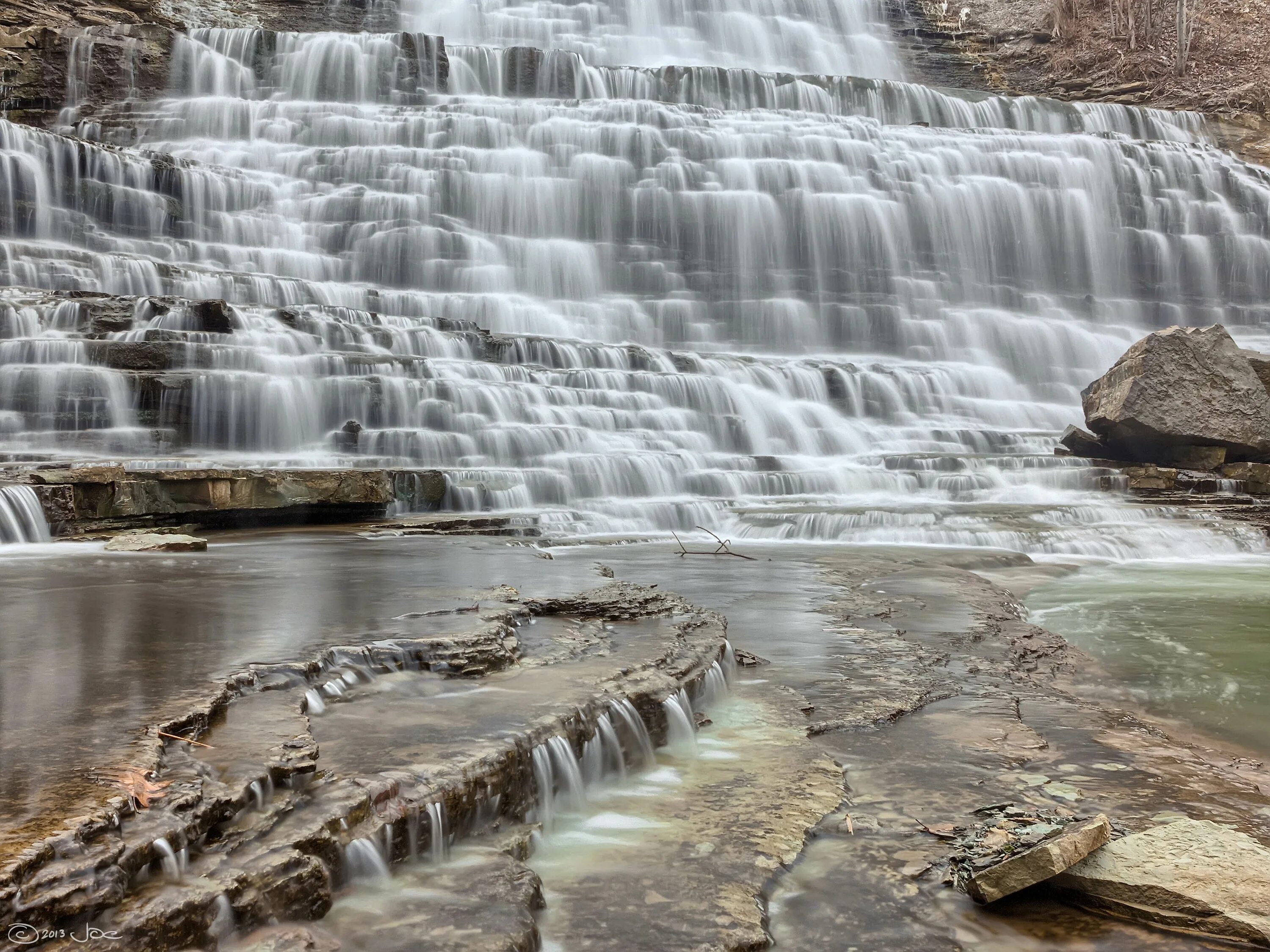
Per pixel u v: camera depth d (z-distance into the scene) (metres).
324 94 32.16
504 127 30.27
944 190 31.47
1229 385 19.72
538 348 21.36
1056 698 6.95
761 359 24.22
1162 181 33.88
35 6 31.28
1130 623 9.68
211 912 3.05
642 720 5.38
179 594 7.41
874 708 6.37
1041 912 4.03
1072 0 43.38
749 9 43.47
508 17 41.00
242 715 4.43
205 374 15.71
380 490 14.06
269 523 13.55
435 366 18.62
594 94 34.88
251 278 21.98
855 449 21.78
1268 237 34.09
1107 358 29.88
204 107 29.62
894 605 9.38
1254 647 8.66
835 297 30.02
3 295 17.58
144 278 20.91
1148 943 3.79
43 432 14.81
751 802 4.91
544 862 4.22
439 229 27.41
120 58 30.70
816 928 3.87
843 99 35.97
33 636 5.77
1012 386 27.09
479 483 15.48
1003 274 31.91
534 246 28.12
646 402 20.25
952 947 3.76
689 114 32.50
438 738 4.45
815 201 30.22
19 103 29.53
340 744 4.35
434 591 7.56
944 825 4.76
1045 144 33.53
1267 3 43.34
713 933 3.65
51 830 2.98
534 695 5.15
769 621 8.52
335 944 3.22
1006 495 18.03
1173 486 18.59
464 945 3.25
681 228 29.70
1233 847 4.27
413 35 33.00
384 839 3.73
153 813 3.27
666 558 11.95
